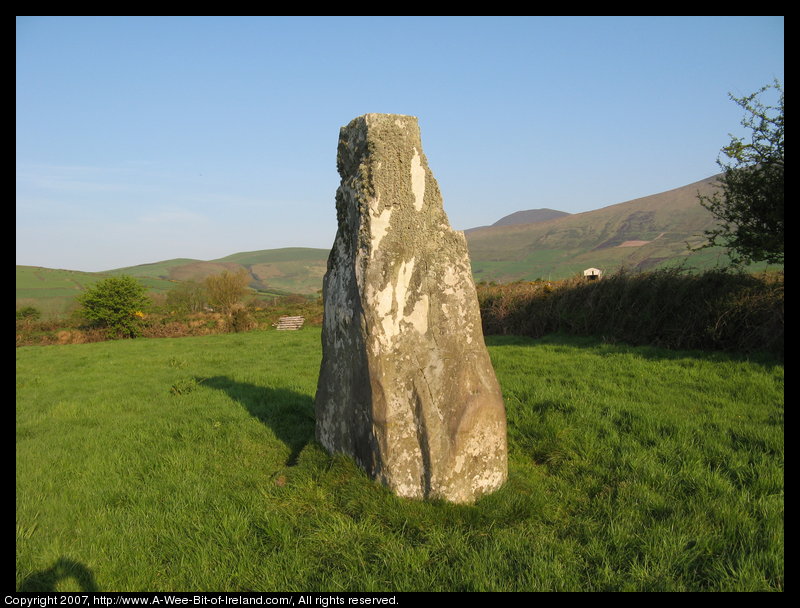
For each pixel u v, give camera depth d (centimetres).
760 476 458
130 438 686
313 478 505
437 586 337
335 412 529
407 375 454
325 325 554
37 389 1115
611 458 532
